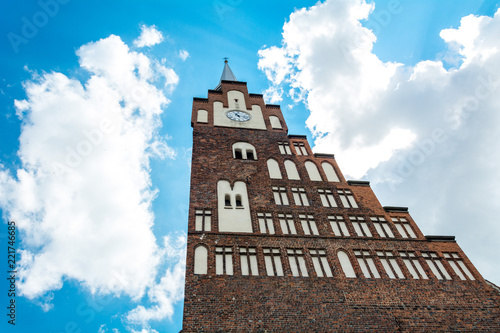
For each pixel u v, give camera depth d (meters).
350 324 19.81
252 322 19.11
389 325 20.11
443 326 20.52
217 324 18.73
